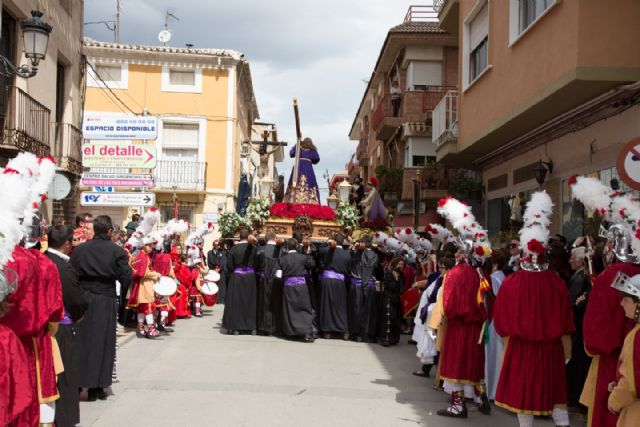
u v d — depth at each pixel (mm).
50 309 4625
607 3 9602
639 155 6562
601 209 5324
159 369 8797
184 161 28469
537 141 13586
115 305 7277
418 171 21625
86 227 8562
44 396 4672
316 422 6445
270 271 12484
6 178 3861
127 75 28625
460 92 16344
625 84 9672
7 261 3924
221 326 13172
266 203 13984
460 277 6945
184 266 15031
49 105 15219
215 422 6320
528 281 5742
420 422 6648
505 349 5879
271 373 8742
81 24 17797
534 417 7035
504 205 16188
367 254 12594
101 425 6152
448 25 18625
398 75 28188
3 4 12797
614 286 4133
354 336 12594
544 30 10922
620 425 4012
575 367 7172
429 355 8617
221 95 29266
